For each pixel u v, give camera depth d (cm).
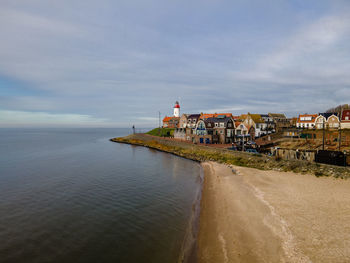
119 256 1517
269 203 2220
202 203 2447
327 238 1543
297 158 4038
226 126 7219
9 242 1709
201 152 5950
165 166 4800
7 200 2647
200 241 1655
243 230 1742
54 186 3231
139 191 2983
